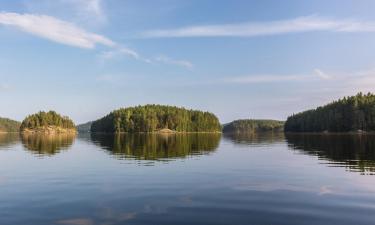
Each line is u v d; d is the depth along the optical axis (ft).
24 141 358.64
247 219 54.60
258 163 131.64
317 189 78.23
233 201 66.44
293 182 87.51
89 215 57.21
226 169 113.70
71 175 100.58
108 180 91.15
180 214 57.41
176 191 76.18
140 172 106.22
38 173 105.40
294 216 56.13
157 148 228.43
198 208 61.31
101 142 328.29
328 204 63.98
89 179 92.99
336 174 100.94
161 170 111.04
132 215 57.00
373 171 106.73
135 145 268.62
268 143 295.48
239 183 86.17
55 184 85.51
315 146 237.66
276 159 147.02
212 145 267.18
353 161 135.74
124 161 139.74
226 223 52.60
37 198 69.77
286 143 290.97
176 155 169.48
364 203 64.69
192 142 325.21
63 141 358.84
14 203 65.57
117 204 64.28
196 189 78.38
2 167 121.49
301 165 124.26
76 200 67.72
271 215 56.70
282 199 68.13
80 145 270.87
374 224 51.85
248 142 321.32
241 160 143.02
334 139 354.95
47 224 52.65
